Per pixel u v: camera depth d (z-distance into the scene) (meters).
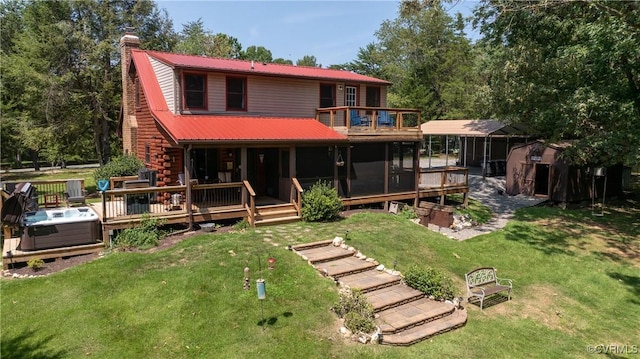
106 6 31.53
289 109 18.83
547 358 8.30
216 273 9.87
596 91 17.11
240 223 13.99
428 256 12.71
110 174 18.69
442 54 46.81
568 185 21.44
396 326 8.57
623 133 16.64
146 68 18.20
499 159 34.69
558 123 18.59
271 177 17.58
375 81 20.72
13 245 11.59
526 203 22.31
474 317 9.73
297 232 13.45
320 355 7.54
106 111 30.92
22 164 51.47
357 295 8.87
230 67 17.33
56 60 27.30
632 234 16.58
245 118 17.00
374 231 14.11
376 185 18.23
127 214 12.81
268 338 7.89
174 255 10.95
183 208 14.09
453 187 20.55
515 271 12.88
